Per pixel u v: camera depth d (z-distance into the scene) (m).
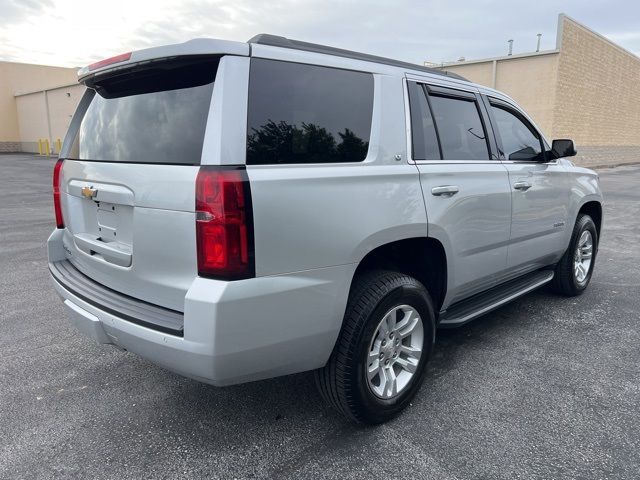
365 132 2.66
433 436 2.69
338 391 2.58
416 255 3.15
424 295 2.89
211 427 2.78
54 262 3.21
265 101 2.25
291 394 3.14
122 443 2.63
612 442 2.62
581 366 3.50
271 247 2.17
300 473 2.39
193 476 2.37
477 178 3.33
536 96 22.47
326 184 2.38
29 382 3.28
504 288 4.07
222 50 2.17
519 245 3.92
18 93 43.62
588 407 2.96
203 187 2.06
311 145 2.41
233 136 2.12
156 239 2.27
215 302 2.04
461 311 3.50
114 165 2.49
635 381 3.28
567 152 4.21
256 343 2.19
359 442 2.64
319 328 2.39
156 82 2.44
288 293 2.24
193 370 2.16
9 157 36.59
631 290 5.29
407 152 2.87
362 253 2.53
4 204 11.85
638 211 11.19
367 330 2.56
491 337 4.01
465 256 3.30
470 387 3.21
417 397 3.08
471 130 3.51
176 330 2.15
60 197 3.18
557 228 4.43
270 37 2.41
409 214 2.77
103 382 3.28
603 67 26.09
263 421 2.83
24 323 4.30
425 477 2.36
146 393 3.14
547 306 4.77
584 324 4.30
